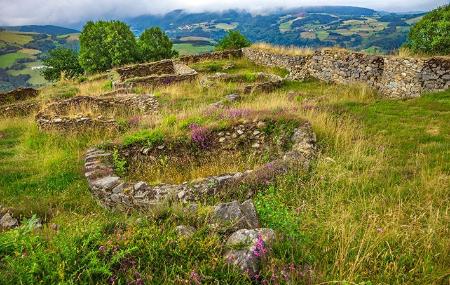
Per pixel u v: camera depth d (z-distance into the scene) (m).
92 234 4.66
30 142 13.01
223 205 5.56
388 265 4.52
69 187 9.30
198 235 4.84
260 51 28.56
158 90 21.72
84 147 12.42
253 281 4.16
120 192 7.67
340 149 9.59
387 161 8.72
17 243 4.57
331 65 20.06
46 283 3.92
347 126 11.00
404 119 11.93
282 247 4.71
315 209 6.28
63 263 3.98
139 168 9.88
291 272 4.17
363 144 9.71
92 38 41.78
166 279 4.07
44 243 4.71
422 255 4.77
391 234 5.11
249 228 5.15
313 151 9.12
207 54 31.95
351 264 4.29
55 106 16.67
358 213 6.15
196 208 5.74
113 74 28.97
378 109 13.34
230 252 4.46
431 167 8.16
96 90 24.11
